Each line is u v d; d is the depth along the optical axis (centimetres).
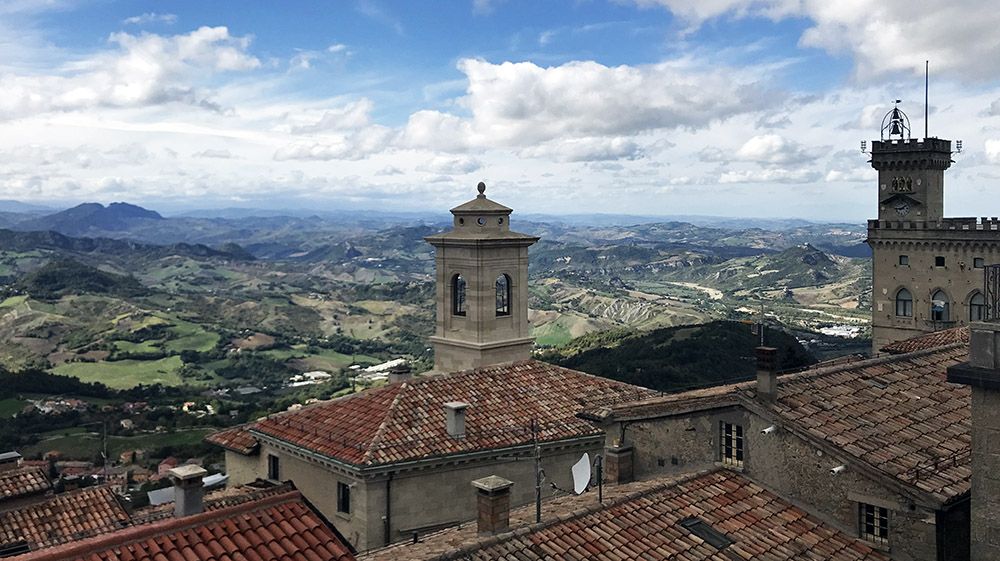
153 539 2059
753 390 2698
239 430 4253
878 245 11038
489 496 2403
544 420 3759
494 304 4706
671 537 2330
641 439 2917
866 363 3156
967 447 2552
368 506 3247
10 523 3738
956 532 2300
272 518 2227
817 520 2475
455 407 3500
